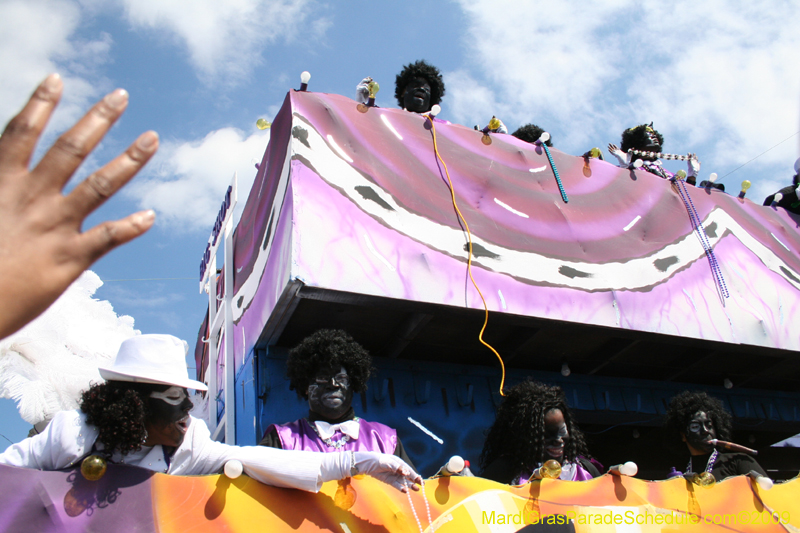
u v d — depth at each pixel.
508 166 5.45
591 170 5.87
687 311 5.44
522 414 3.85
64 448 2.43
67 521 2.29
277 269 4.46
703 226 6.07
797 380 6.58
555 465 3.05
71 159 0.78
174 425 2.63
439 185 5.02
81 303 4.50
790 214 7.02
